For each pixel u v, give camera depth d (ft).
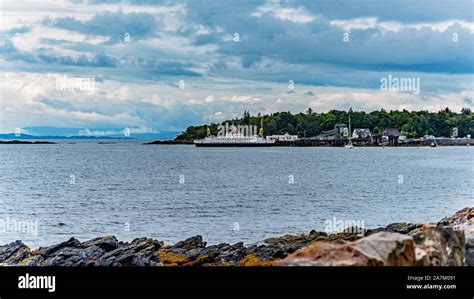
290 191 247.29
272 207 191.42
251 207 191.01
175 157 604.90
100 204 201.26
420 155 640.17
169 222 158.81
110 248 89.45
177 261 84.48
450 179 315.78
